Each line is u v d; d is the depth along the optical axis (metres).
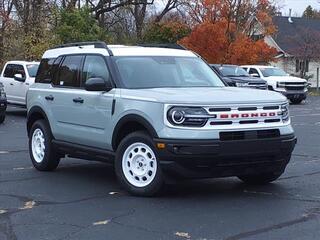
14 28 36.50
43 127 9.38
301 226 6.07
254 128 7.18
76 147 8.60
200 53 38.72
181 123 6.96
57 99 8.98
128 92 7.66
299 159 10.76
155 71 8.27
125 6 43.47
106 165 10.11
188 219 6.36
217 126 6.99
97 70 8.41
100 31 34.50
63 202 7.21
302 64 53.22
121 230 5.95
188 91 7.57
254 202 7.17
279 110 7.50
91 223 6.22
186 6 45.47
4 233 5.87
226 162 7.05
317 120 19.89
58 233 5.86
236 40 39.50
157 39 42.81
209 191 7.82
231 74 27.70
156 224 6.16
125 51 8.47
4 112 18.12
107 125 7.89
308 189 7.96
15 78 20.92
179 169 6.98
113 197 7.47
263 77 30.28
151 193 7.34
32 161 9.69
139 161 7.43
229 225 6.11
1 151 11.86
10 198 7.45
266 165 7.44
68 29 33.16
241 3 41.19
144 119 7.25
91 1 42.56
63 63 9.24
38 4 37.59
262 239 5.62
